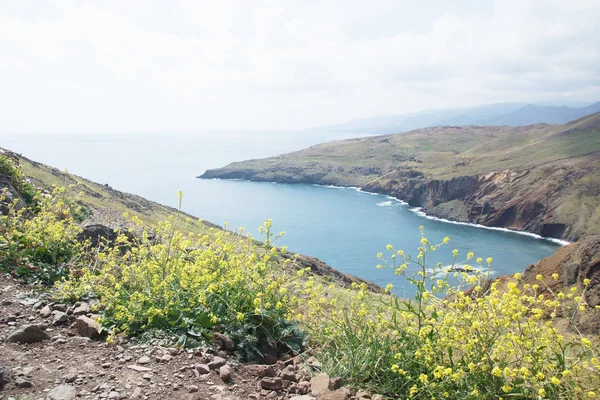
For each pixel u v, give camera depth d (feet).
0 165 42.63
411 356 17.19
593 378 15.88
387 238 608.60
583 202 620.49
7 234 28.40
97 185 250.78
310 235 636.07
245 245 24.09
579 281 42.11
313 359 18.74
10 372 15.20
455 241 588.50
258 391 15.79
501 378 15.11
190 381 15.79
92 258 28.73
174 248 24.40
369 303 20.54
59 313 20.66
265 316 20.02
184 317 19.66
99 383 15.17
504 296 16.56
